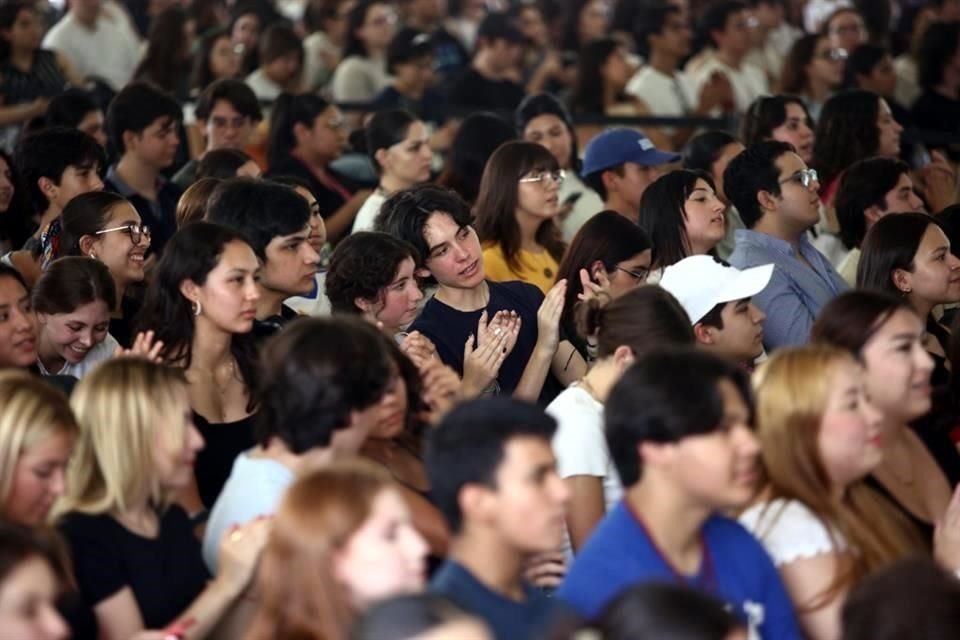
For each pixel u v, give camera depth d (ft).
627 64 80.79
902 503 34.55
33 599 22.94
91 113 63.00
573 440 34.04
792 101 64.64
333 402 29.37
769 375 29.60
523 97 82.38
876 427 29.73
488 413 25.05
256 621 25.64
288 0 116.88
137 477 29.01
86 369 40.88
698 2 100.73
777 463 29.25
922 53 79.05
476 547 25.13
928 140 69.72
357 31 88.17
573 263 44.32
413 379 33.42
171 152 58.75
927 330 47.14
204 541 31.07
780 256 49.78
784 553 28.89
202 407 36.73
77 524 28.81
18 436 27.61
